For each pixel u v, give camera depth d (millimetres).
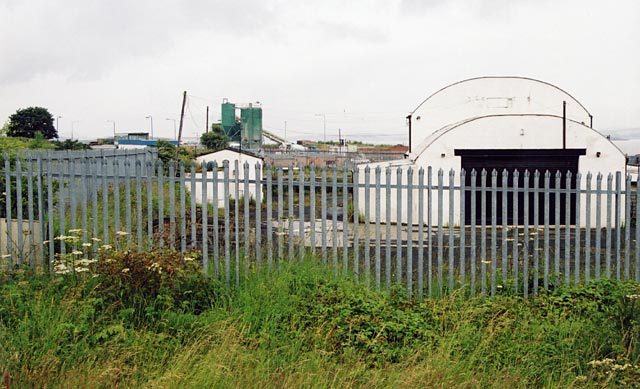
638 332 6289
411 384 5516
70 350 5961
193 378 5477
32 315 6559
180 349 6117
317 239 14133
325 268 8039
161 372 5715
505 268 8109
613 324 6629
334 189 8000
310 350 6383
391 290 8008
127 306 6973
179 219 9180
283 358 6129
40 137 18922
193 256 7766
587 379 5812
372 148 61594
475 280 8414
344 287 7629
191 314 6918
